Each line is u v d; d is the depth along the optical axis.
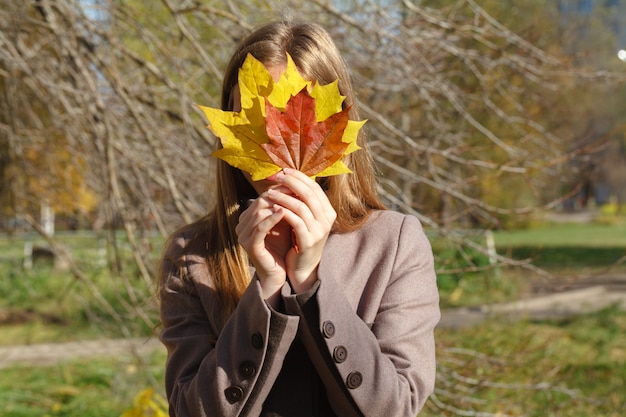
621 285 12.55
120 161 4.78
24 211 5.84
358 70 4.80
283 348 1.41
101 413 5.84
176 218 4.77
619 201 34.78
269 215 1.36
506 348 5.88
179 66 4.21
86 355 7.53
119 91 4.14
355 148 1.35
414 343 1.56
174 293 1.69
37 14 4.98
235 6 4.47
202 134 4.17
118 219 4.53
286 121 1.31
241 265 1.65
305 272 1.43
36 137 5.91
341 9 4.63
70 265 5.14
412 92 4.65
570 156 4.10
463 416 4.51
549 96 5.38
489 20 4.48
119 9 4.32
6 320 9.41
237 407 1.42
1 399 6.14
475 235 4.37
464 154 5.34
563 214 36.91
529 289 10.35
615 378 6.43
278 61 1.63
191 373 1.57
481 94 4.99
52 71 4.77
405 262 1.65
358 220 1.70
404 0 4.30
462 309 9.45
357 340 1.44
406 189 4.46
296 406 1.51
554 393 5.62
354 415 1.45
